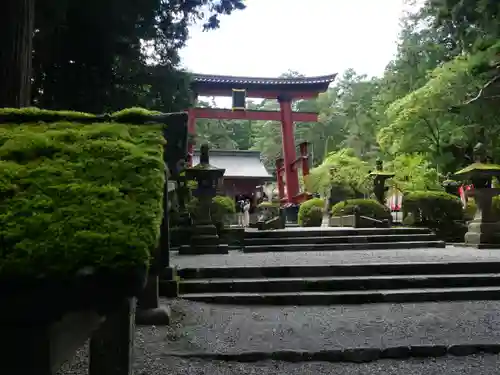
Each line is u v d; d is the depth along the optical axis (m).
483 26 15.66
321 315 6.10
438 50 24.84
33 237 1.55
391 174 16.58
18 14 5.98
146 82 12.15
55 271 1.47
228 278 7.85
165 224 5.46
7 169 1.86
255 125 56.06
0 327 1.52
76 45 10.80
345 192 19.81
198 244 11.31
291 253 10.95
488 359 4.46
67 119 2.64
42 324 1.52
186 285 7.31
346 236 12.68
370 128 32.88
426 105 20.12
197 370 4.11
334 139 46.81
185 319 5.81
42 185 1.80
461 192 19.52
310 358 4.45
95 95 10.86
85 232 1.58
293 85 26.98
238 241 12.59
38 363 1.52
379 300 6.99
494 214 12.74
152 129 2.48
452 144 21.59
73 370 3.96
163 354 4.46
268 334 5.12
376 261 8.80
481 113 19.39
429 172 20.36
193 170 11.70
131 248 1.55
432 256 9.76
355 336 5.00
